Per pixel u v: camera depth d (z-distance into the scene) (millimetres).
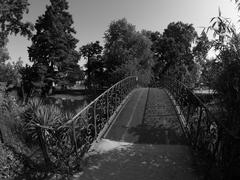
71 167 5246
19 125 7285
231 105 4387
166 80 20156
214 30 4910
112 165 5531
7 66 36312
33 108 7227
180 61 41875
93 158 5871
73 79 44156
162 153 6145
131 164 5582
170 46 44156
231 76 4383
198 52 5359
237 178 3887
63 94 42250
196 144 6121
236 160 3809
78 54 45031
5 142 6383
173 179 4918
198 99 6211
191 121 7258
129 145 6688
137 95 13695
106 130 7762
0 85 9797
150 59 42531
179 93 10891
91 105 7098
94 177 5016
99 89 43281
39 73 36062
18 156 6004
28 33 29141
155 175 5082
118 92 10930
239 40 4680
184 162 5641
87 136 6512
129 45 43031
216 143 4504
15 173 5414
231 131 4121
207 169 4824
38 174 5285
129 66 30203
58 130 5422
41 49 40094
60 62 40500
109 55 40062
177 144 6734
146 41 43188
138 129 7867
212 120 4887
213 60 4898
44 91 38062
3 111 7559
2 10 25328
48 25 40500
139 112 9711
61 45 40219
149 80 33469
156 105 10820
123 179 4941
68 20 42969
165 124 8266
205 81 5117
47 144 5371
